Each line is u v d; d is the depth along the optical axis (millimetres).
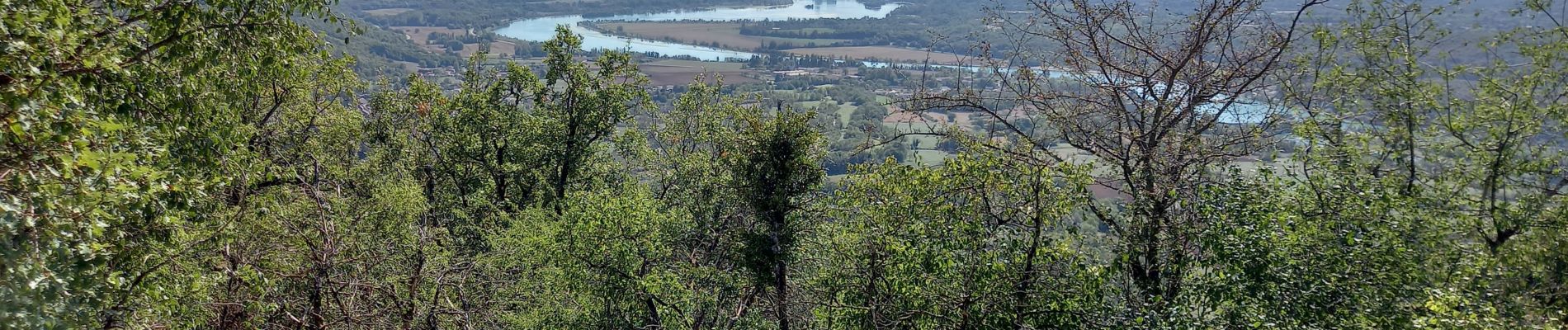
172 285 11055
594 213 18453
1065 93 14453
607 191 20250
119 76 10164
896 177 14539
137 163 10008
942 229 13641
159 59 11000
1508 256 13172
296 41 12578
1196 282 12359
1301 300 11633
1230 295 11867
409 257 14812
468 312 14258
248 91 12633
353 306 13203
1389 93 15125
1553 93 15359
